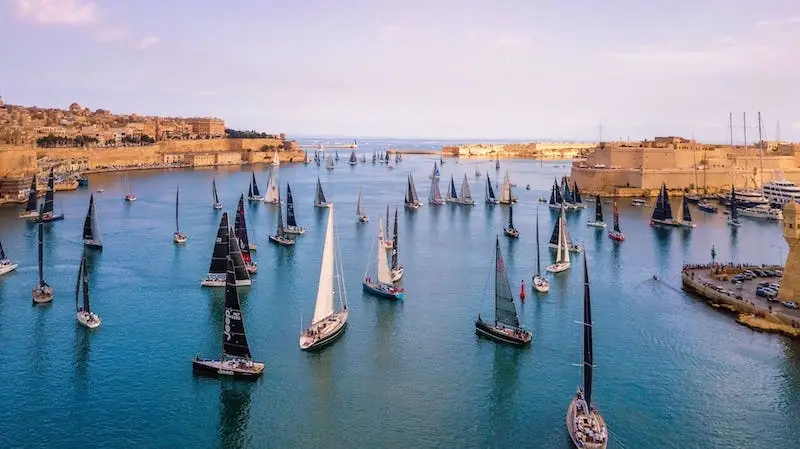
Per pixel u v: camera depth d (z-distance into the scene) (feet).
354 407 220.23
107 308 320.91
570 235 558.97
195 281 374.63
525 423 210.38
